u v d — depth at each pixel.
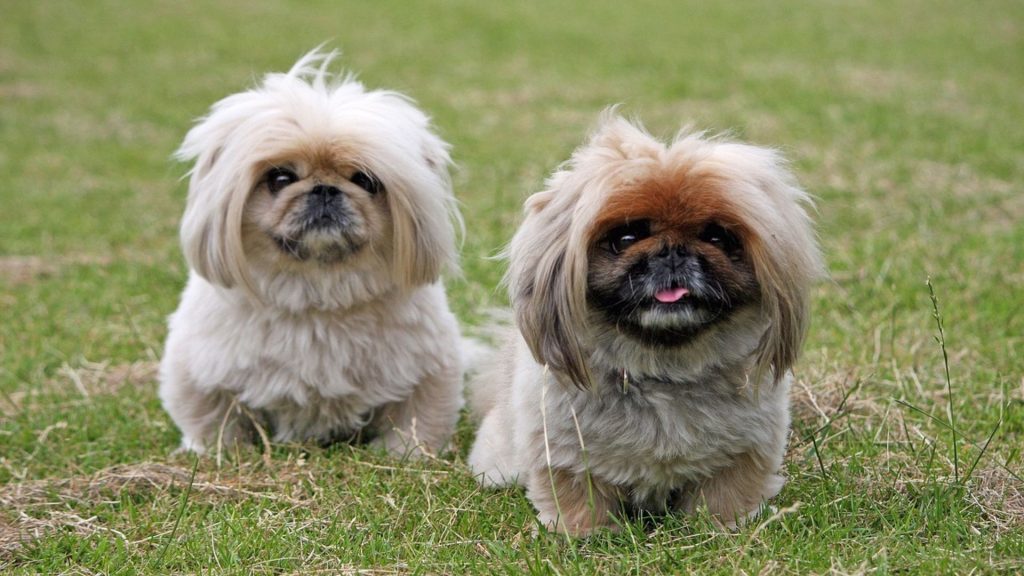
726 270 1.54
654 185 1.54
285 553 1.59
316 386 1.83
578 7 7.34
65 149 4.02
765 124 3.93
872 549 1.53
